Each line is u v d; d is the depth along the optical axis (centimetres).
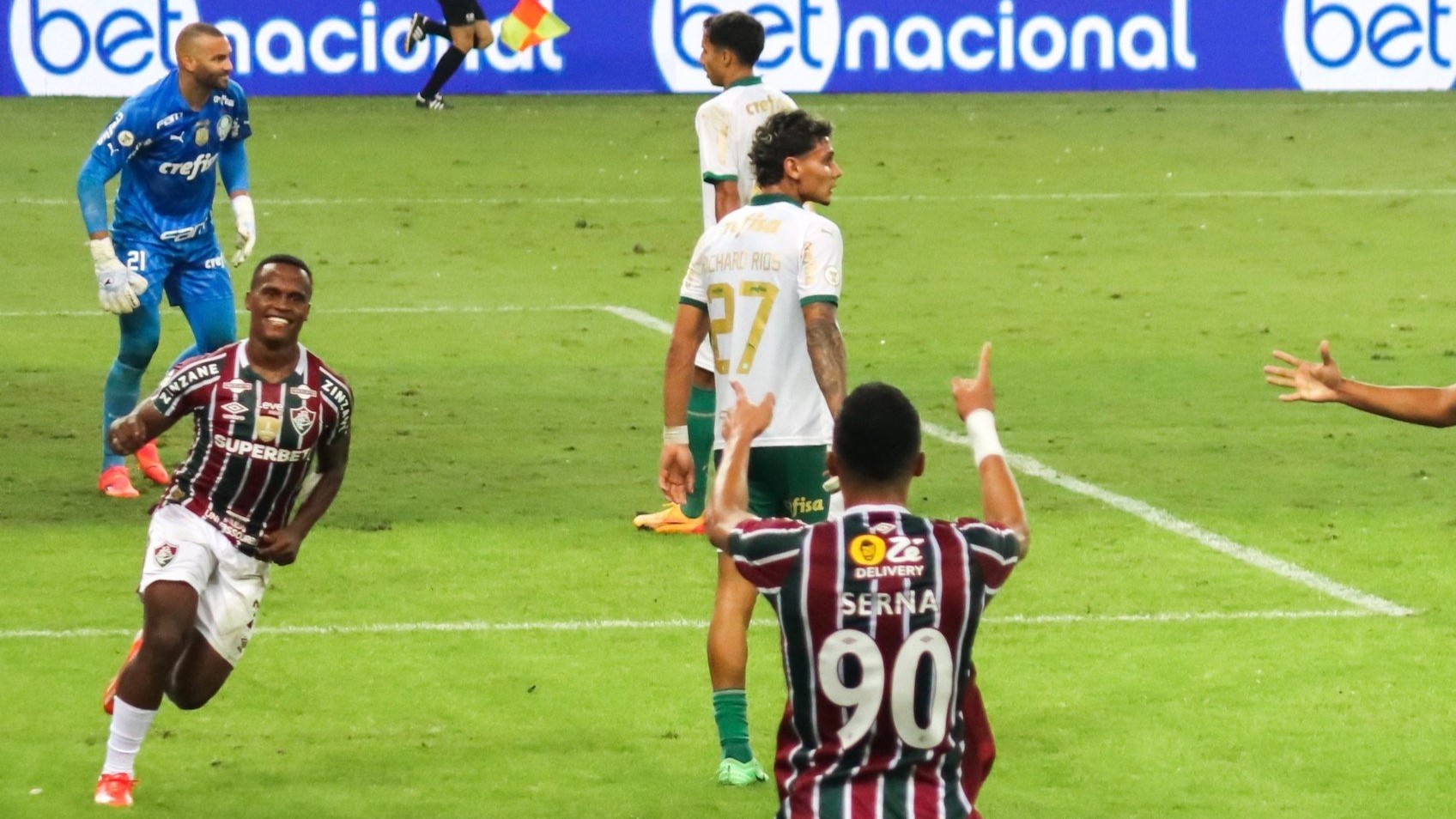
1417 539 2806
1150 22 8281
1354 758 1936
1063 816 1786
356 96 8038
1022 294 5012
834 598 1277
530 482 3188
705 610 2477
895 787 1273
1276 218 6044
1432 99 8188
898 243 5666
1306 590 2547
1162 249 5622
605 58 8206
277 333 1786
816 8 8106
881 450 1315
